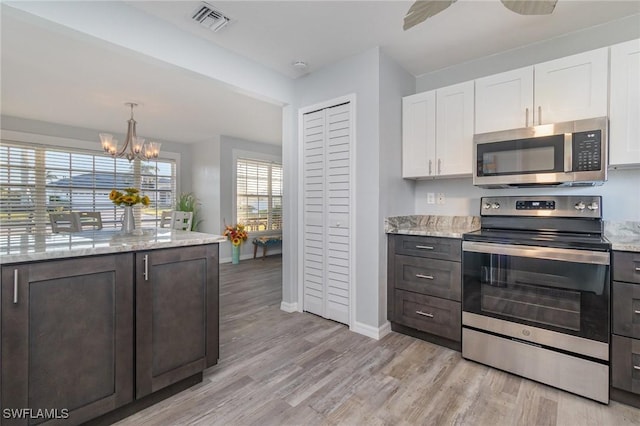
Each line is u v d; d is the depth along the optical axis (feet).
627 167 6.70
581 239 6.33
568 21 7.16
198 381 6.29
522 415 5.32
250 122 15.72
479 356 7.02
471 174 8.19
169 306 5.65
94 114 14.15
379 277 8.41
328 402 5.70
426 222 9.96
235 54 8.54
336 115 9.30
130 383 5.19
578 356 5.86
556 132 6.57
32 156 15.20
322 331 8.84
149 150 13.29
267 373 6.67
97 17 6.00
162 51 6.98
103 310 4.88
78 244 5.08
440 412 5.42
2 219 14.42
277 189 22.35
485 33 7.66
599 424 5.11
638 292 5.38
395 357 7.35
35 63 9.01
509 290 6.61
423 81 10.03
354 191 8.86
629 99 6.06
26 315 4.20
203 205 20.18
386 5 6.55
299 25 7.29
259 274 16.03
